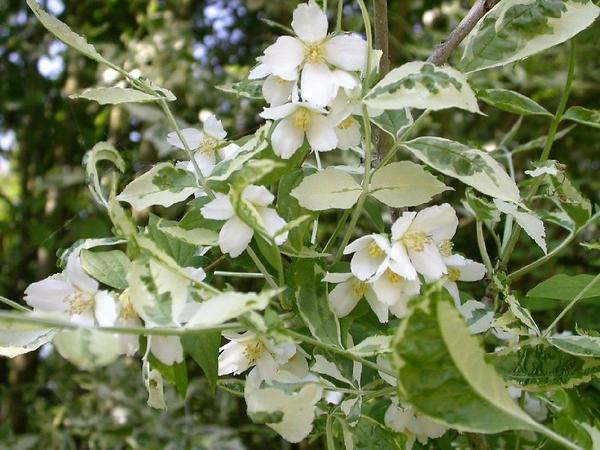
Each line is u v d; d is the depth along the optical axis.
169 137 0.26
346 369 0.24
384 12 0.25
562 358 0.23
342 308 0.23
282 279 0.21
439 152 0.23
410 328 0.16
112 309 0.22
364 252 0.23
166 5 0.80
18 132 0.91
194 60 0.74
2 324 0.22
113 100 0.24
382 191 0.23
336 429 0.27
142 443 0.65
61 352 0.17
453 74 0.20
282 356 0.23
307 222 0.23
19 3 0.88
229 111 0.73
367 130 0.22
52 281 0.23
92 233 0.64
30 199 0.81
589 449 0.19
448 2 0.79
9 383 0.83
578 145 0.71
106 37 0.84
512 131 0.37
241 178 0.19
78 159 0.84
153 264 0.20
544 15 0.23
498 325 0.24
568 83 0.28
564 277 0.27
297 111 0.23
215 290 0.20
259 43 0.82
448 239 0.24
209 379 0.22
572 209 0.27
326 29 0.23
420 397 0.17
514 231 0.29
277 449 0.71
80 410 0.71
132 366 0.74
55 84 0.87
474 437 0.27
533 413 0.29
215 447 0.65
